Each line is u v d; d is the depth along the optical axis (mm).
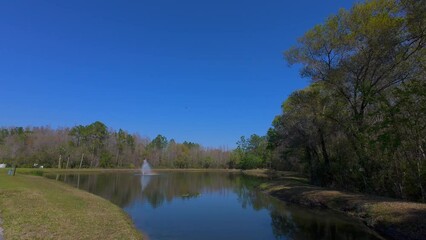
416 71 19375
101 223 13094
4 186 23109
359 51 21766
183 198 27812
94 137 93688
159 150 116812
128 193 30656
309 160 36031
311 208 21578
